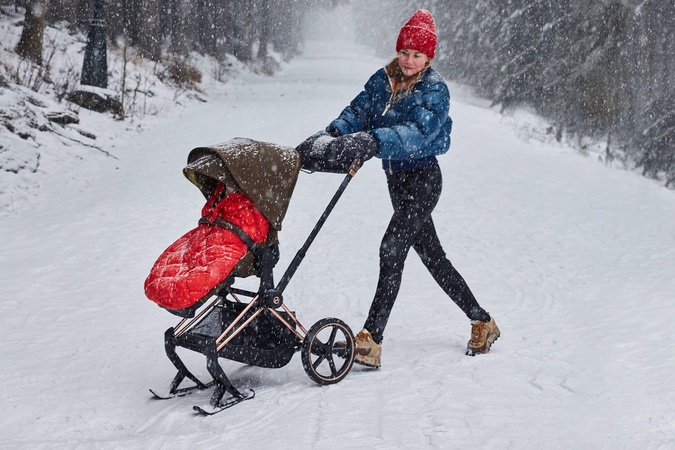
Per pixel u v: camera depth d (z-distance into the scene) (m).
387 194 11.77
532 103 29.59
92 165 13.18
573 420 3.32
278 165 3.79
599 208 10.66
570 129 25.66
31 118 13.41
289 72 50.88
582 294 6.13
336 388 3.93
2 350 4.97
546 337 4.85
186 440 3.26
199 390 4.15
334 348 4.13
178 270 3.72
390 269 4.23
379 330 4.22
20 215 9.66
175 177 12.38
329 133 4.32
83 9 24.62
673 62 24.95
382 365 4.38
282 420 3.46
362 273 7.15
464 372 4.11
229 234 3.78
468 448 3.00
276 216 3.79
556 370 4.09
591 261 7.47
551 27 29.50
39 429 3.62
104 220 9.33
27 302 6.14
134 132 17.03
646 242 8.36
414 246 4.48
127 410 3.88
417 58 4.13
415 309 5.84
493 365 4.23
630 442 3.04
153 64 26.44
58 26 23.36
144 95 21.89
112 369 4.59
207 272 3.63
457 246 8.33
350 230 9.20
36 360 4.77
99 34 17.97
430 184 4.29
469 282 6.71
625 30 25.14
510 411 3.43
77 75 18.22
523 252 7.98
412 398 3.68
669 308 5.39
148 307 6.04
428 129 4.07
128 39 26.34
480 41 40.09
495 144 17.59
